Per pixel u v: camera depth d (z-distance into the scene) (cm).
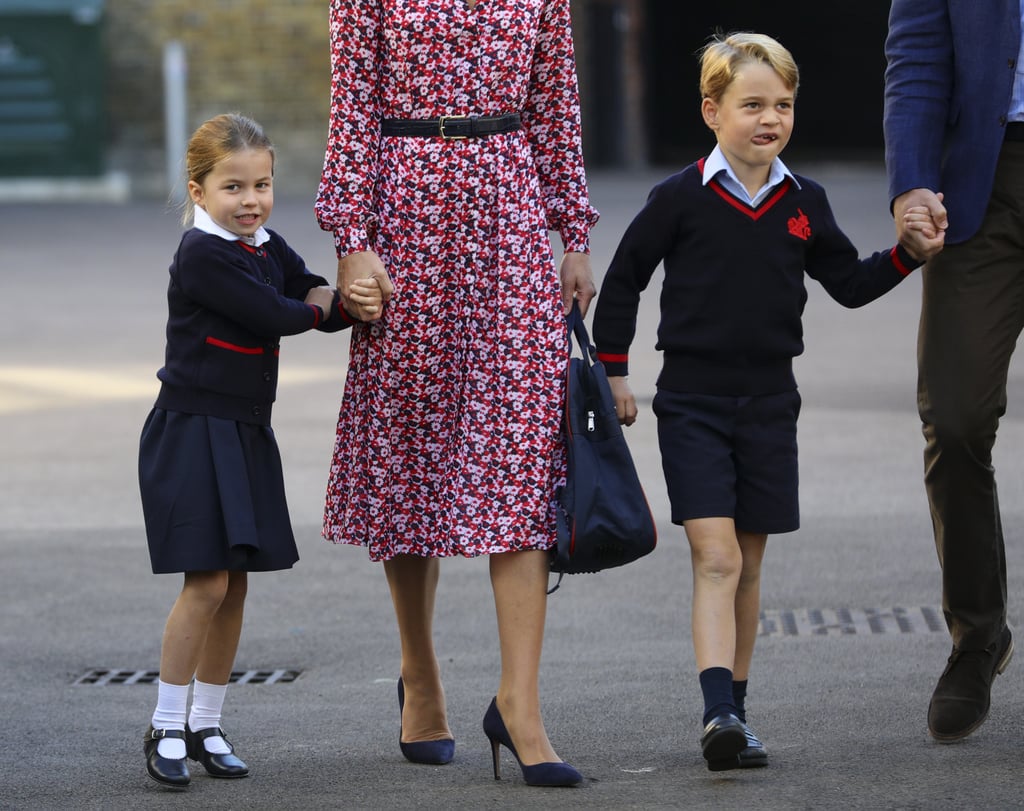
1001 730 1430
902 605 1925
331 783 1341
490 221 1341
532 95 1378
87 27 8638
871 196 7488
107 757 1438
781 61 1366
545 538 1347
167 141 8756
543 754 1321
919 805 1217
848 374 3544
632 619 1912
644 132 10319
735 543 1359
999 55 1358
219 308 1351
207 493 1345
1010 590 1947
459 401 1359
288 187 8762
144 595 2083
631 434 2948
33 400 3425
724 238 1373
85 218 7538
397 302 1345
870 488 2525
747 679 1492
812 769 1327
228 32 8731
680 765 1359
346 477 1395
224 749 1378
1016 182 1366
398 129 1343
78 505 2555
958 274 1376
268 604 2033
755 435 1382
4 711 1609
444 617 1941
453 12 1318
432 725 1411
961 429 1360
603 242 5953
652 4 10944
